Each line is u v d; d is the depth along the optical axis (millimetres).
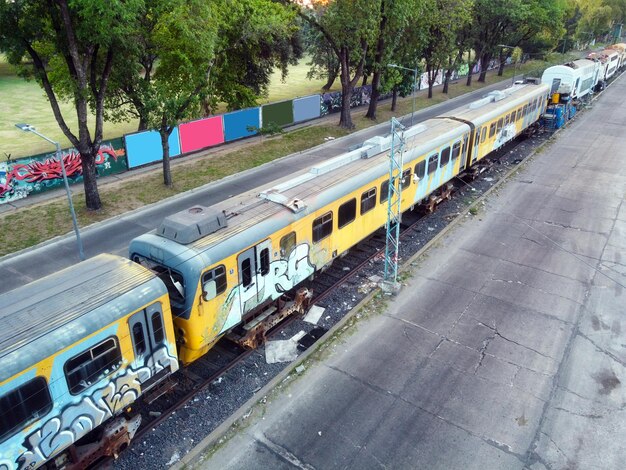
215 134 33719
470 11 48156
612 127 38812
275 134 37094
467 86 59312
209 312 11680
